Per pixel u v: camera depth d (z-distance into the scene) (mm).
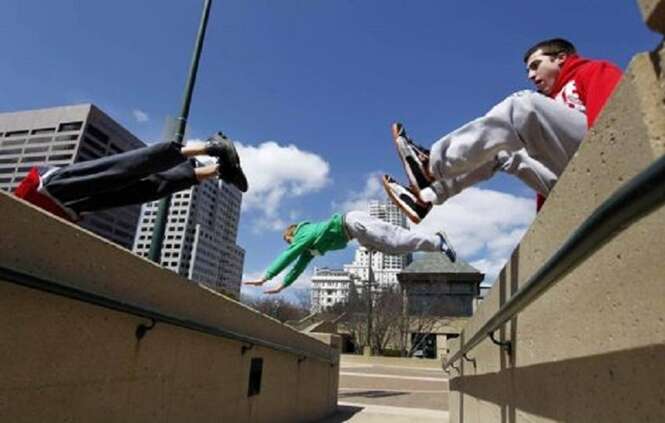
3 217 2066
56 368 2441
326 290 47719
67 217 3338
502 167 3057
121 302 2807
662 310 1109
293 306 39094
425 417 8734
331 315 34406
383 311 33188
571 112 2197
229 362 4730
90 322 2707
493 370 3334
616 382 1355
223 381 4574
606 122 1416
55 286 2285
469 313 33500
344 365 23562
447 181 2951
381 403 10773
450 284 34438
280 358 6387
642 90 1197
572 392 1709
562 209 1790
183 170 3676
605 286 1441
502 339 2988
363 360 25594
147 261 3195
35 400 2303
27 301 2266
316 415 8133
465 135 2473
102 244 2730
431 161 2607
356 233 5051
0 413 2109
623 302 1320
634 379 1248
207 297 4137
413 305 34219
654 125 1147
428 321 33281
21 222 2164
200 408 4082
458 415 6324
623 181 1292
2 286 2129
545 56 2916
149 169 3383
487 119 2422
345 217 5152
